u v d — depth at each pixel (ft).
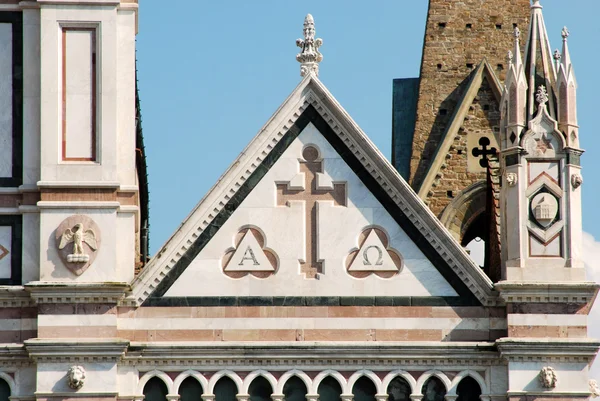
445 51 478.18
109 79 359.87
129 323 352.90
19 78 361.51
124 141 360.28
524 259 355.15
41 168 355.56
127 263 356.18
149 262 353.92
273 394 350.64
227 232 357.00
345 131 360.07
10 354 350.43
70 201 354.74
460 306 355.15
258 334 353.51
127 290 352.69
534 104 361.71
